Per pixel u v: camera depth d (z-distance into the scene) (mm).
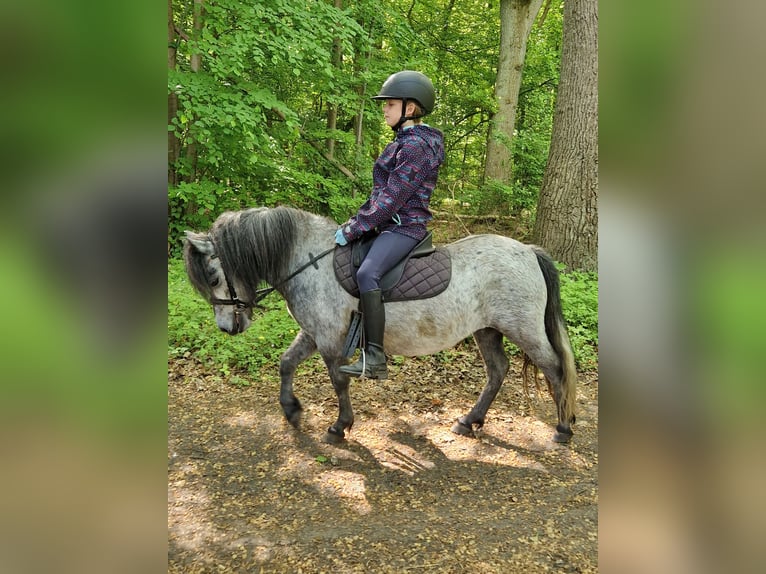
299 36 4746
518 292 2713
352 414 2936
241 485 2521
